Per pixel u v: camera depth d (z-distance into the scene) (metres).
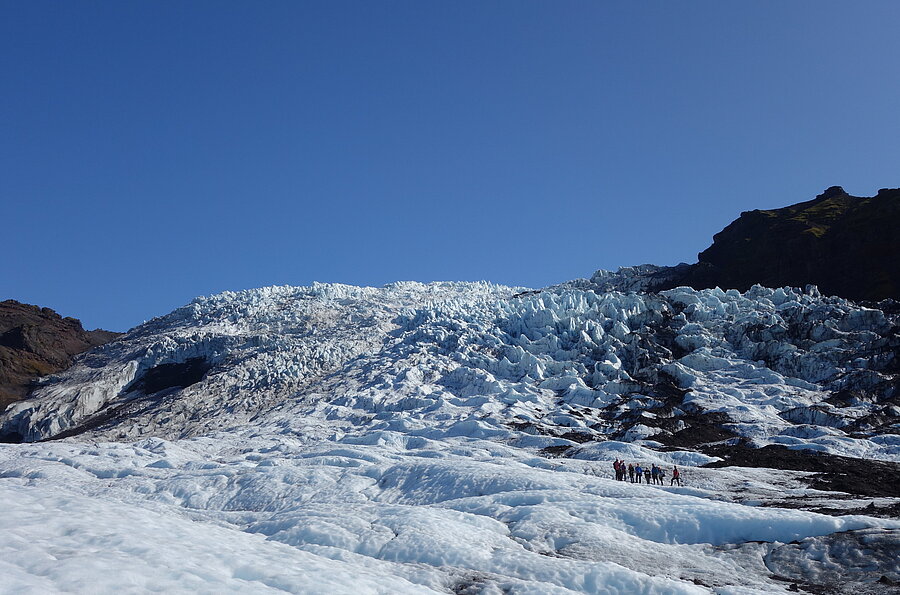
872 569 26.97
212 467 69.19
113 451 79.94
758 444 71.69
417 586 21.84
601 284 182.75
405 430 87.12
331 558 28.14
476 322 132.50
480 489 48.44
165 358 162.00
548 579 26.23
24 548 17.88
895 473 57.19
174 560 18.66
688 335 111.88
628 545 32.22
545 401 94.69
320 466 63.44
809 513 33.09
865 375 88.06
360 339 145.88
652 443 72.81
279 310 187.00
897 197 156.12
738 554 30.70
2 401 158.62
